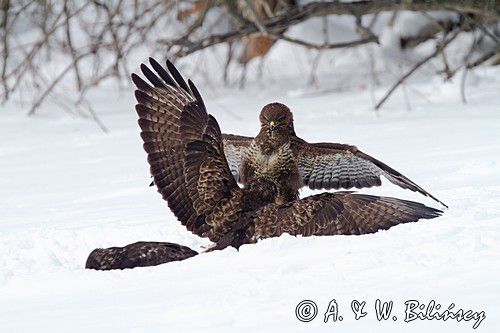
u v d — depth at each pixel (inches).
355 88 1014.4
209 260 339.9
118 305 297.9
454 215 370.6
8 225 487.5
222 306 281.6
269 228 359.6
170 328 266.5
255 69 1150.3
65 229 441.7
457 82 932.0
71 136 819.4
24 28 1187.3
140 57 1119.0
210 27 1055.0
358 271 306.3
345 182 426.9
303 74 1112.8
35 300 317.4
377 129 743.1
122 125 863.1
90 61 1135.0
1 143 799.7
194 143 367.2
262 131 416.5
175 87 367.2
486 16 924.0
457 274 293.7
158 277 328.2
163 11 973.2
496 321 251.9
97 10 1022.4
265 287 295.6
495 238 332.5
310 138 719.1
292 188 418.0
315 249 336.5
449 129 709.3
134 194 554.9
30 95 1026.7
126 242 420.5
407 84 982.4
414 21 1106.1
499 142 621.6
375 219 354.3
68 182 616.4
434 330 249.6
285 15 884.0
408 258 313.0
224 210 366.3
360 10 879.7
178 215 367.6
